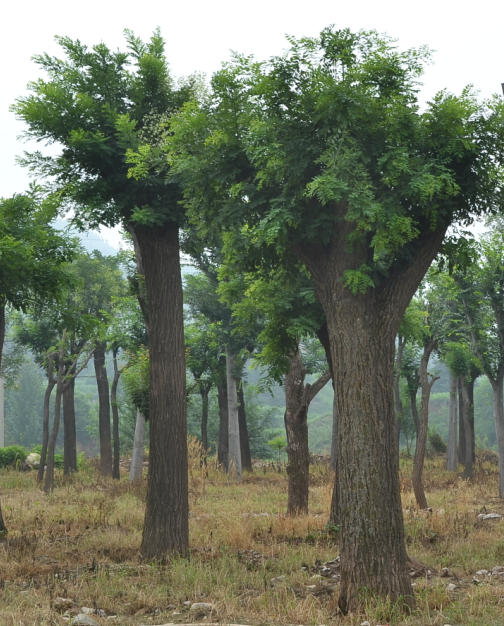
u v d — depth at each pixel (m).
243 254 10.50
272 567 11.16
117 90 13.39
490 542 12.85
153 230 13.21
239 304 17.80
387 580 8.21
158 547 12.12
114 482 29.73
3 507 18.95
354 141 8.52
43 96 12.42
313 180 8.34
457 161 9.02
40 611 7.88
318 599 8.91
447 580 10.02
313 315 16.12
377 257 9.66
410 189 8.39
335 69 9.06
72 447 35.56
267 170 9.05
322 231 9.08
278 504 21.53
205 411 36.25
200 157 10.20
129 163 12.58
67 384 33.47
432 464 38.47
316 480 30.22
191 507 20.48
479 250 23.03
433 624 7.42
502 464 23.38
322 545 13.45
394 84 8.91
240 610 8.28
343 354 8.84
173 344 13.02
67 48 13.23
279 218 8.70
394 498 8.50
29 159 12.77
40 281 14.33
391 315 8.99
